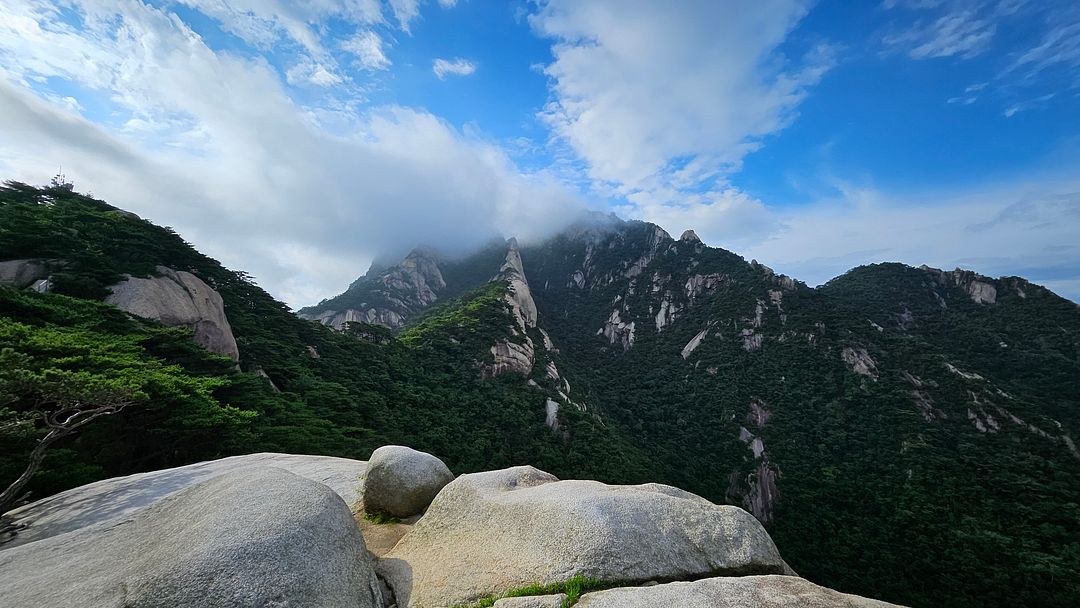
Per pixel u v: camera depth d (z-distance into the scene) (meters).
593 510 6.72
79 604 4.32
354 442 30.94
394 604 6.18
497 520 7.40
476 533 7.38
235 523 5.20
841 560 45.69
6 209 30.53
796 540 49.41
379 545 8.67
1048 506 46.47
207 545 4.79
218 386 25.41
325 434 28.80
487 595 5.82
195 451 21.17
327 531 5.56
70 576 5.10
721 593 5.25
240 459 14.60
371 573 6.01
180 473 13.01
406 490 10.13
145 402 17.62
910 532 46.88
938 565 42.16
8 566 5.85
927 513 48.44
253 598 4.34
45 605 4.38
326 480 12.67
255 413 22.92
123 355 20.16
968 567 41.00
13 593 4.80
